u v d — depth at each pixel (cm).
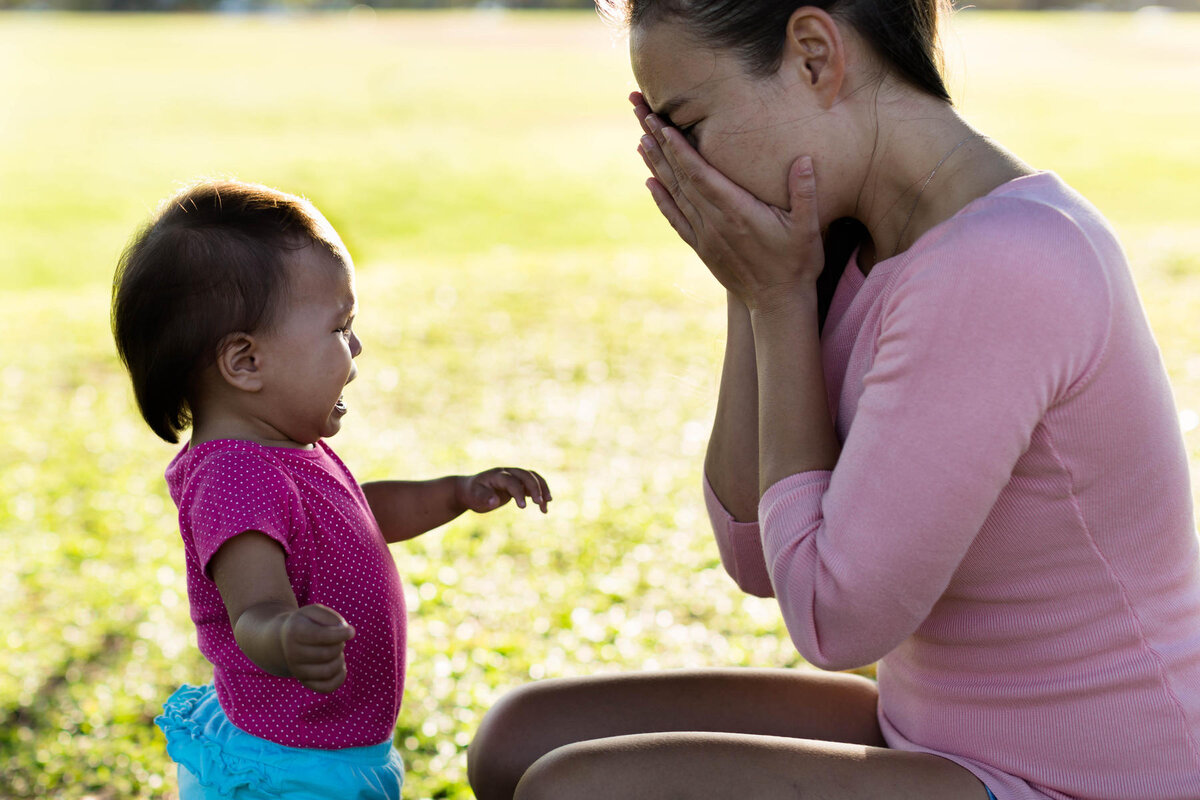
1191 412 661
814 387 190
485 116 2933
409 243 1594
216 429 205
